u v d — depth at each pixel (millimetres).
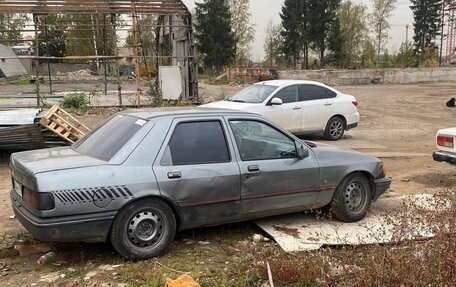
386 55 65062
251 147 5332
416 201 6035
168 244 4785
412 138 13992
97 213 4414
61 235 4285
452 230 3891
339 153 5910
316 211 5523
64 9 18219
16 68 51000
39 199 4238
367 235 5066
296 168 5480
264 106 11930
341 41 66188
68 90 27047
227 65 68375
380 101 26688
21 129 9125
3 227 5637
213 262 4703
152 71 33156
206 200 4941
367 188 6004
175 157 4848
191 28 19266
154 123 4895
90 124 14172
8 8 17703
